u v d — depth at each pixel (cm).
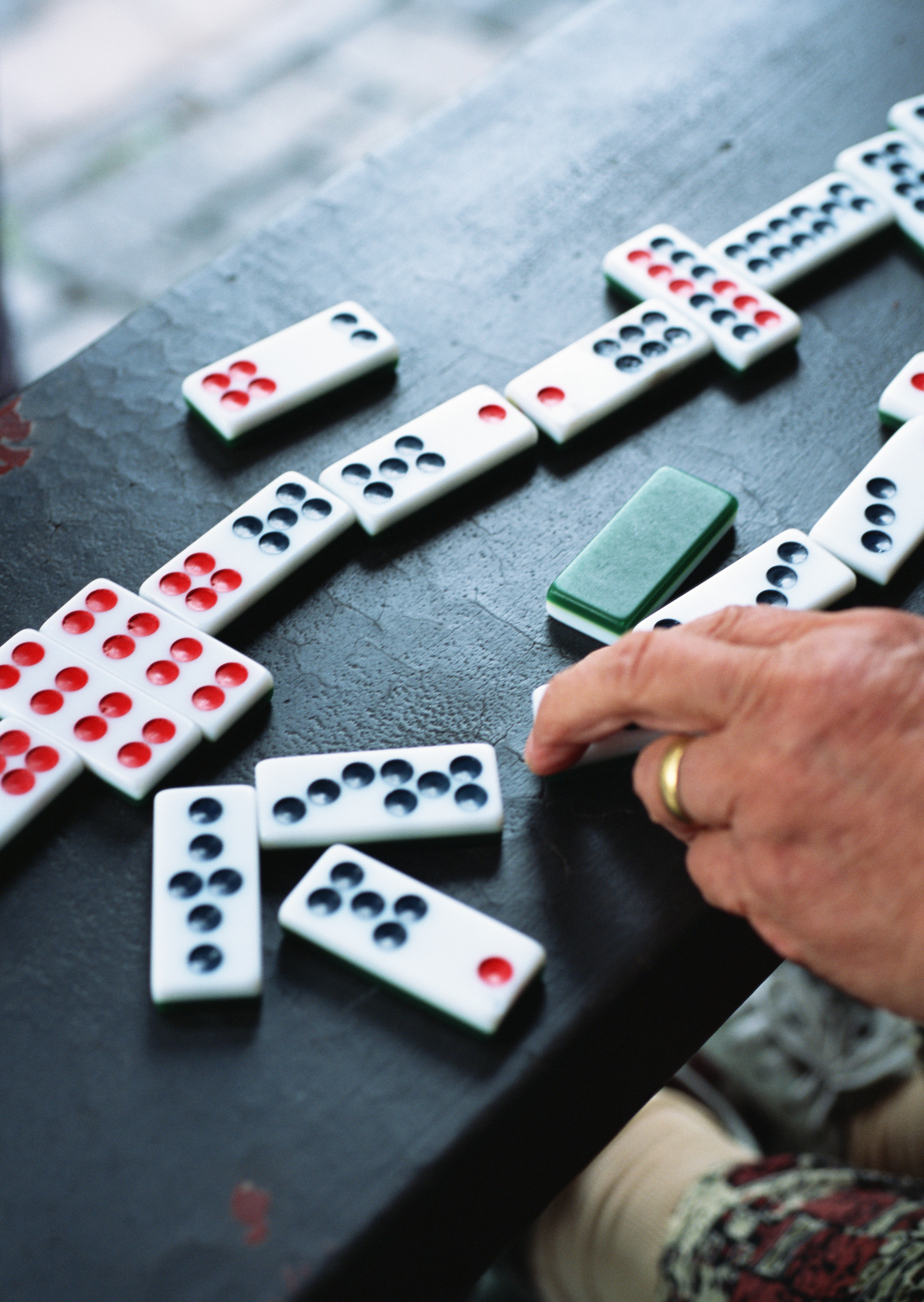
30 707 63
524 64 101
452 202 91
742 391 81
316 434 78
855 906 53
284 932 58
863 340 83
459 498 75
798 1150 100
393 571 72
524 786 63
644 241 86
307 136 210
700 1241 71
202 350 82
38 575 70
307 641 69
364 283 86
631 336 80
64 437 77
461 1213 53
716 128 96
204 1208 50
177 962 55
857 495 72
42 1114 52
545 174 93
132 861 60
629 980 57
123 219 198
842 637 54
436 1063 54
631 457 77
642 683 56
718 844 57
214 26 231
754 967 64
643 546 70
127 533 72
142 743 62
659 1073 61
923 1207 66
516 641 69
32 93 218
